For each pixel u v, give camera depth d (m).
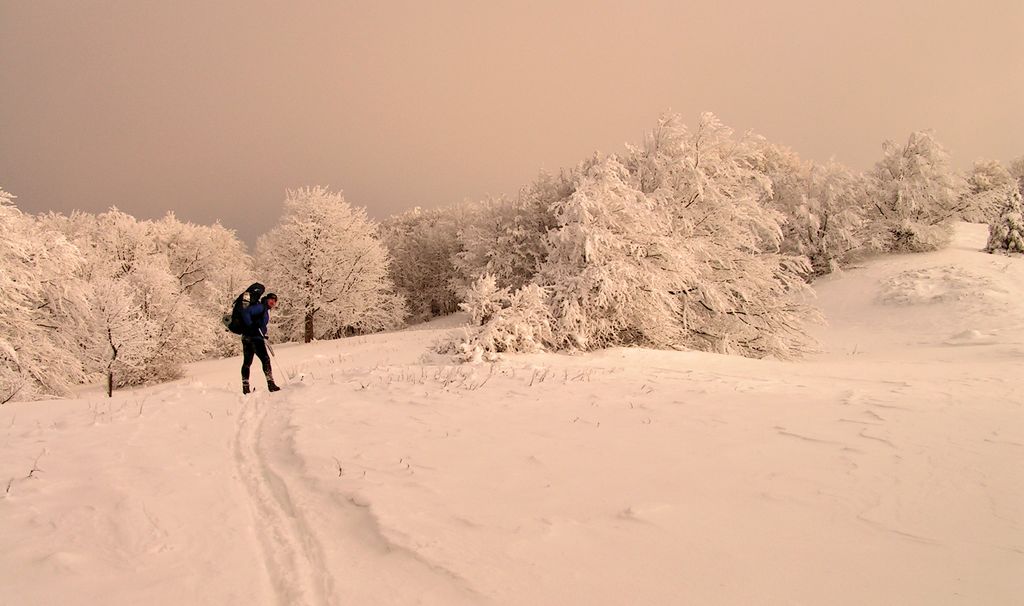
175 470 3.97
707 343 20.00
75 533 2.85
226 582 2.39
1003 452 4.07
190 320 24.00
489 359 11.77
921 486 3.43
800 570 2.41
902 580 2.31
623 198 17.77
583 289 15.54
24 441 4.77
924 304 25.92
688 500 3.24
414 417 5.53
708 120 21.05
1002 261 29.69
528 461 4.02
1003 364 11.23
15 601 2.18
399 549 2.64
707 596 2.20
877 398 6.37
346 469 3.85
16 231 18.53
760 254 21.88
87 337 19.62
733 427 4.95
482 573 2.40
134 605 2.18
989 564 2.43
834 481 3.54
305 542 2.81
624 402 6.19
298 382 8.27
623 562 2.50
